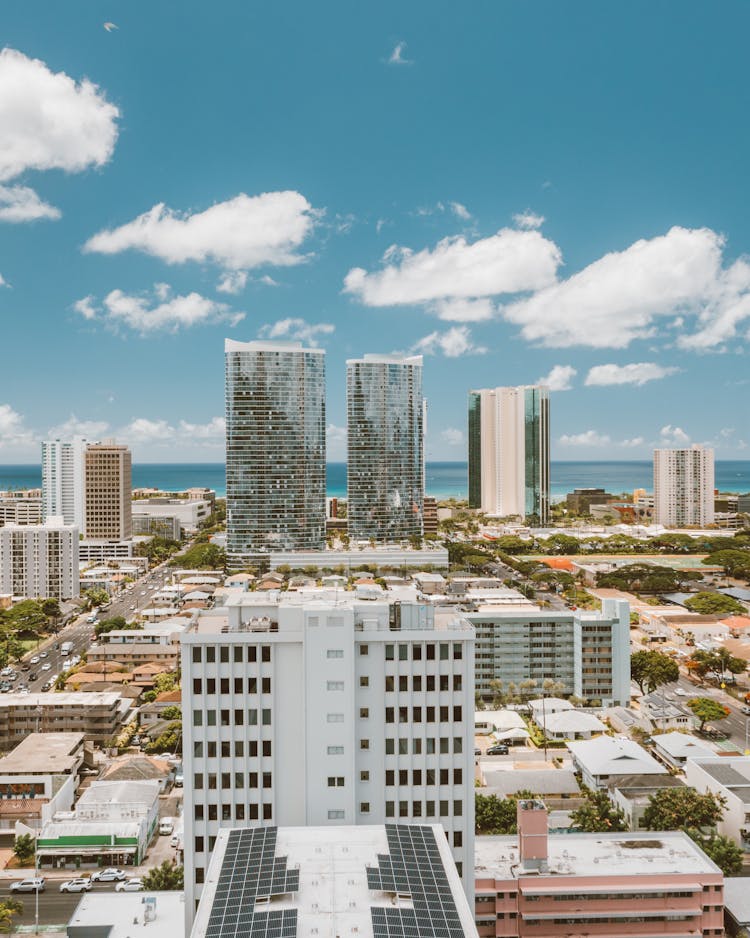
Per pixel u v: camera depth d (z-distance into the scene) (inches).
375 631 4256.9
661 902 4864.7
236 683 4234.7
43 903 5984.3
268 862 3469.5
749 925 5012.3
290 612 4276.6
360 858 3523.6
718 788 6712.6
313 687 4190.5
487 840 5334.6
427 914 3110.2
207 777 4229.8
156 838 7012.8
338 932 2982.3
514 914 4817.9
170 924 4872.0
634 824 6530.5
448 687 4293.8
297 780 4244.6
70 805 7470.5
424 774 4284.0
